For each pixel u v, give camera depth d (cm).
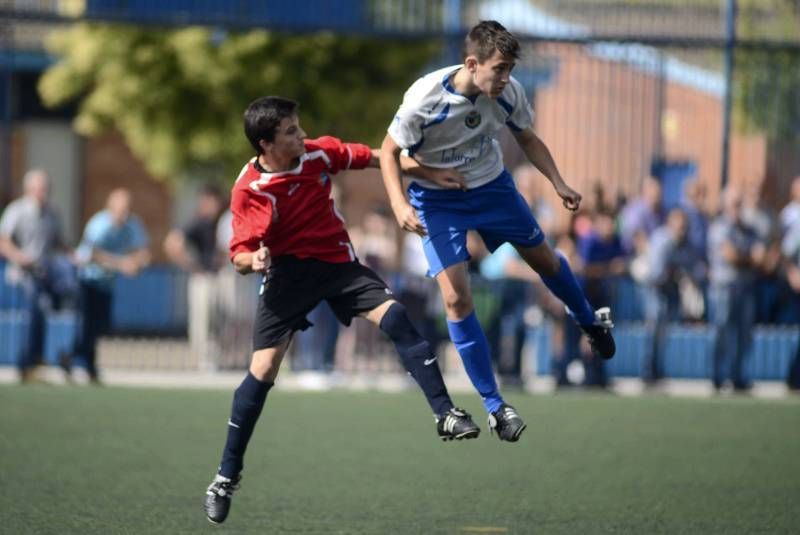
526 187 4606
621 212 4903
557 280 2536
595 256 4625
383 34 4628
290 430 3644
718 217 4703
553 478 3052
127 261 4612
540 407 4147
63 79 6569
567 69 5012
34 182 4566
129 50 6400
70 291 4581
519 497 2839
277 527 2536
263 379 2403
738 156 5159
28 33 6756
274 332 2400
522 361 4594
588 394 4500
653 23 5100
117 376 4728
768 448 3488
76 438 3441
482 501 2794
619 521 2620
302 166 2377
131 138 6656
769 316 4722
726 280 4609
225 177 6625
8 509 2628
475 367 2395
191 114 6488
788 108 4984
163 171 6606
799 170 5003
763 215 4706
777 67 4981
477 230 2462
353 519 2612
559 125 5419
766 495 2884
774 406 4262
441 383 2309
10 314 4691
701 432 3728
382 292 2375
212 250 5084
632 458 3316
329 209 2419
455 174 2398
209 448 3341
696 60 5197
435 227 2434
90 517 2577
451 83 2347
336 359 4716
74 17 4578
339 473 3072
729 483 3014
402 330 2331
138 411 3897
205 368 4803
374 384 4694
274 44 6331
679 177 5234
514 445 3481
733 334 4622
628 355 4700
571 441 3550
